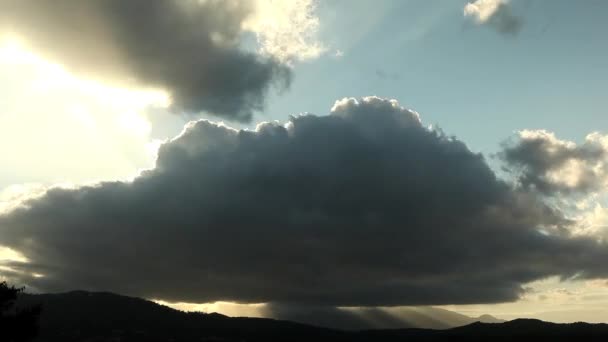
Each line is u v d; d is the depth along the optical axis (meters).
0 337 73.38
